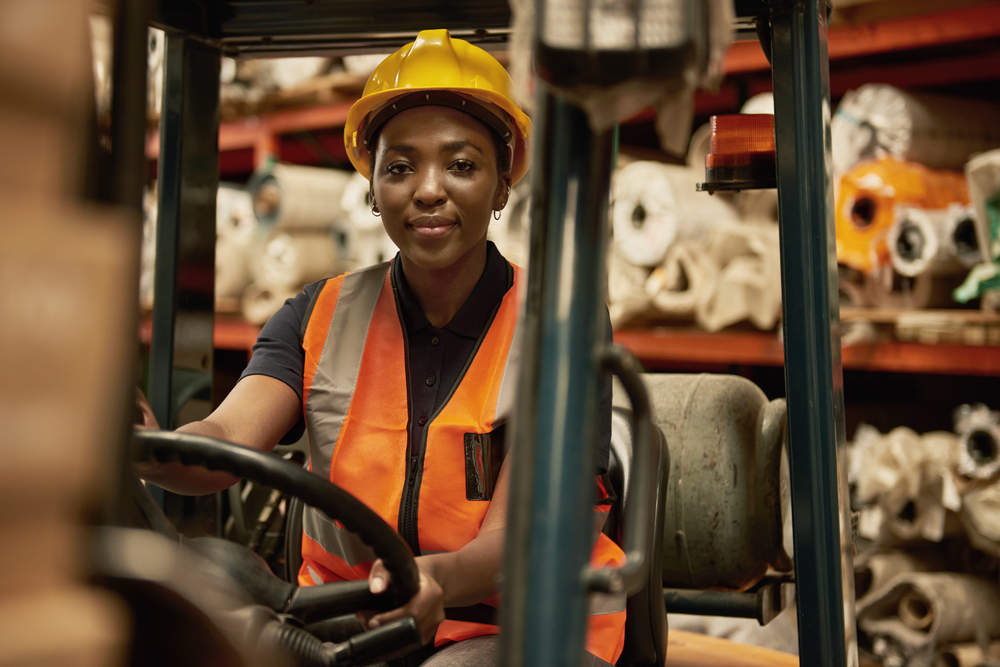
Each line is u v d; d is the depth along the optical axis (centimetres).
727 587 173
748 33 153
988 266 269
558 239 61
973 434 261
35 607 34
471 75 142
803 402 128
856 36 316
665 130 66
